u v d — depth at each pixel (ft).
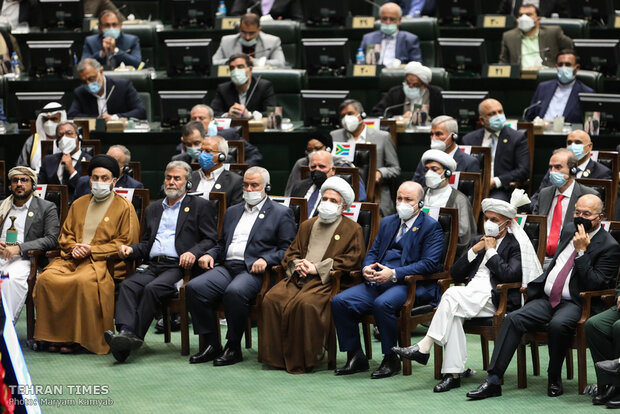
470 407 40.57
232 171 57.26
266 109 73.05
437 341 43.29
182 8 85.25
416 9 87.97
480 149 60.34
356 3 93.25
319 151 53.83
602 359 41.39
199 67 77.87
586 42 74.79
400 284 46.21
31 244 51.75
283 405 41.09
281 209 50.21
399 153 67.67
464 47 75.77
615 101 65.51
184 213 51.34
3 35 84.07
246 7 88.79
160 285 49.14
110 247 51.26
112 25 81.76
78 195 57.62
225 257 50.11
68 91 79.00
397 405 40.96
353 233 48.03
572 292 42.93
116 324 48.78
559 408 40.27
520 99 76.13
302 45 77.41
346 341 45.85
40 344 50.52
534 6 79.00
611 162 57.62
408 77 70.90
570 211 52.47
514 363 47.60
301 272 47.09
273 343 46.75
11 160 71.67
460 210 52.11
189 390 43.32
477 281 44.45
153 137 70.64
